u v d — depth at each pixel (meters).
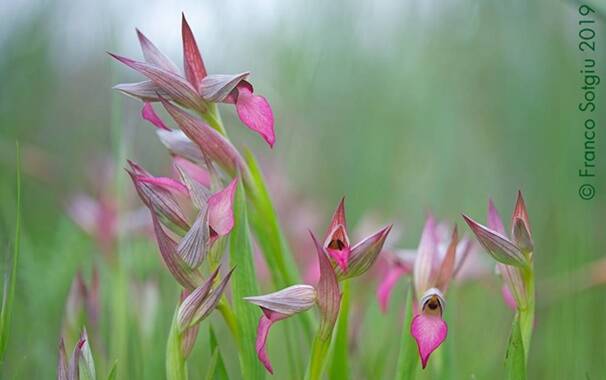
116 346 0.67
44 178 0.97
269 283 0.74
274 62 0.95
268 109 0.58
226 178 0.61
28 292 0.76
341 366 0.59
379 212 0.91
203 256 0.56
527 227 0.56
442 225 0.68
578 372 0.70
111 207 0.74
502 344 0.77
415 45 1.13
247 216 0.61
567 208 0.78
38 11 1.11
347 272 0.55
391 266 0.66
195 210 0.57
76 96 1.14
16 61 1.08
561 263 0.76
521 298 0.56
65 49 1.17
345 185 1.00
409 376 0.57
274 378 0.71
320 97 1.08
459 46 1.10
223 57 0.94
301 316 0.61
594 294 0.73
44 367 0.73
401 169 1.04
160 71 0.58
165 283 0.72
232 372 0.75
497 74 1.06
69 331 0.64
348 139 1.05
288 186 0.92
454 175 1.02
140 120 1.00
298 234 0.85
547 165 0.92
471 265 0.72
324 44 0.98
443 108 1.08
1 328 0.59
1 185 0.83
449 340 0.61
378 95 1.10
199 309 0.56
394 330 0.76
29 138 1.08
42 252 0.80
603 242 0.80
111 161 0.80
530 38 1.02
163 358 0.66
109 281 0.70
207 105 0.59
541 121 0.96
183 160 0.62
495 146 1.01
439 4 1.14
